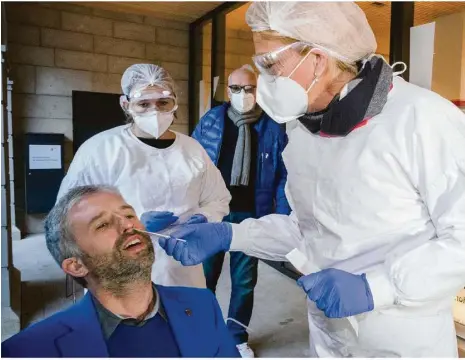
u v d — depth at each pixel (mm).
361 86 956
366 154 987
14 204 4230
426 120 911
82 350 896
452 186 880
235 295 2139
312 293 938
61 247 995
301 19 917
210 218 1660
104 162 1505
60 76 4191
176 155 1605
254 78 2115
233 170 2158
